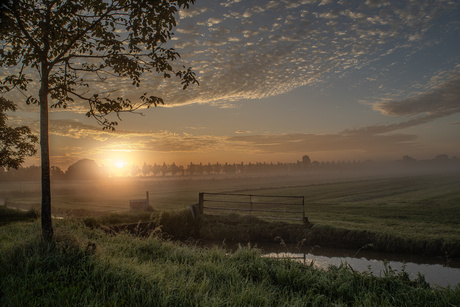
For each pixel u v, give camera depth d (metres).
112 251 7.49
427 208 24.53
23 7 6.81
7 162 23.52
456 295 5.49
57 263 5.66
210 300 4.55
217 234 14.77
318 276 6.52
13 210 20.61
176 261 7.18
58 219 12.18
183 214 15.61
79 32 7.36
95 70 7.61
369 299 5.30
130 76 7.41
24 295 4.35
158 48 7.07
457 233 12.90
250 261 7.27
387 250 11.95
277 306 4.88
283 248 12.86
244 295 4.99
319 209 24.72
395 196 39.62
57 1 6.93
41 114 7.08
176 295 4.75
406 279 6.62
